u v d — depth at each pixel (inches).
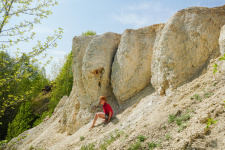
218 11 238.4
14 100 298.2
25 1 260.4
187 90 203.2
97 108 333.4
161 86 238.1
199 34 223.3
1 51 258.7
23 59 261.7
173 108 186.9
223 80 179.9
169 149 132.7
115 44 365.1
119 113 285.0
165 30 248.5
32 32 259.6
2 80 261.3
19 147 462.0
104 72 335.3
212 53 217.9
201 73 212.8
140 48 306.5
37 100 1126.4
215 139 121.0
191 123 148.6
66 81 1021.2
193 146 123.9
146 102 254.5
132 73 298.7
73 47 397.4
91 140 243.9
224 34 182.4
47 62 274.5
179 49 234.5
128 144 168.2
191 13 241.8
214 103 153.7
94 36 388.5
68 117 414.0
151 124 180.5
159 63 244.8
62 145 282.8
